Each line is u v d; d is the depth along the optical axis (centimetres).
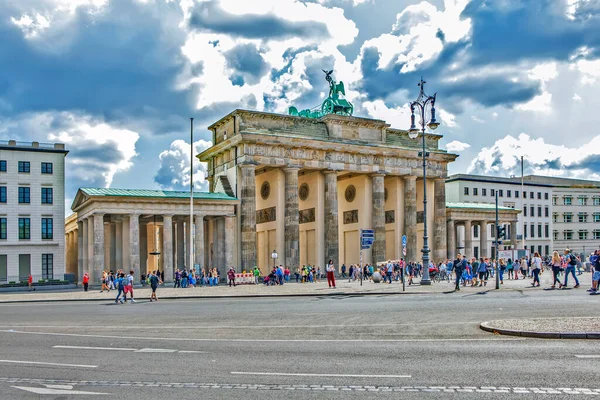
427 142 11538
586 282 5941
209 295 5606
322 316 3247
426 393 1392
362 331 2538
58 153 10131
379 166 10612
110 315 3794
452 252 12225
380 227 10475
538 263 5219
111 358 1980
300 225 10725
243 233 9331
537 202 16962
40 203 9931
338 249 10262
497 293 4569
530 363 1722
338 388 1457
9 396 1450
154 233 11781
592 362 1723
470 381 1505
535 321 2530
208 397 1400
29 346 2317
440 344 2114
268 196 10200
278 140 9519
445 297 4350
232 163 9769
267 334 2539
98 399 1405
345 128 10444
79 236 9831
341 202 11369
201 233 9081
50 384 1579
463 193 15450
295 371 1678
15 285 8975
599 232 18525
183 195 9144
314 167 9919
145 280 9456
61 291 7862
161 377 1642
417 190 11531
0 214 9638
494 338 2223
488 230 15488
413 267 9375
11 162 9788
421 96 6109
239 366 1777
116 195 8438
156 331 2773
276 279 7838
